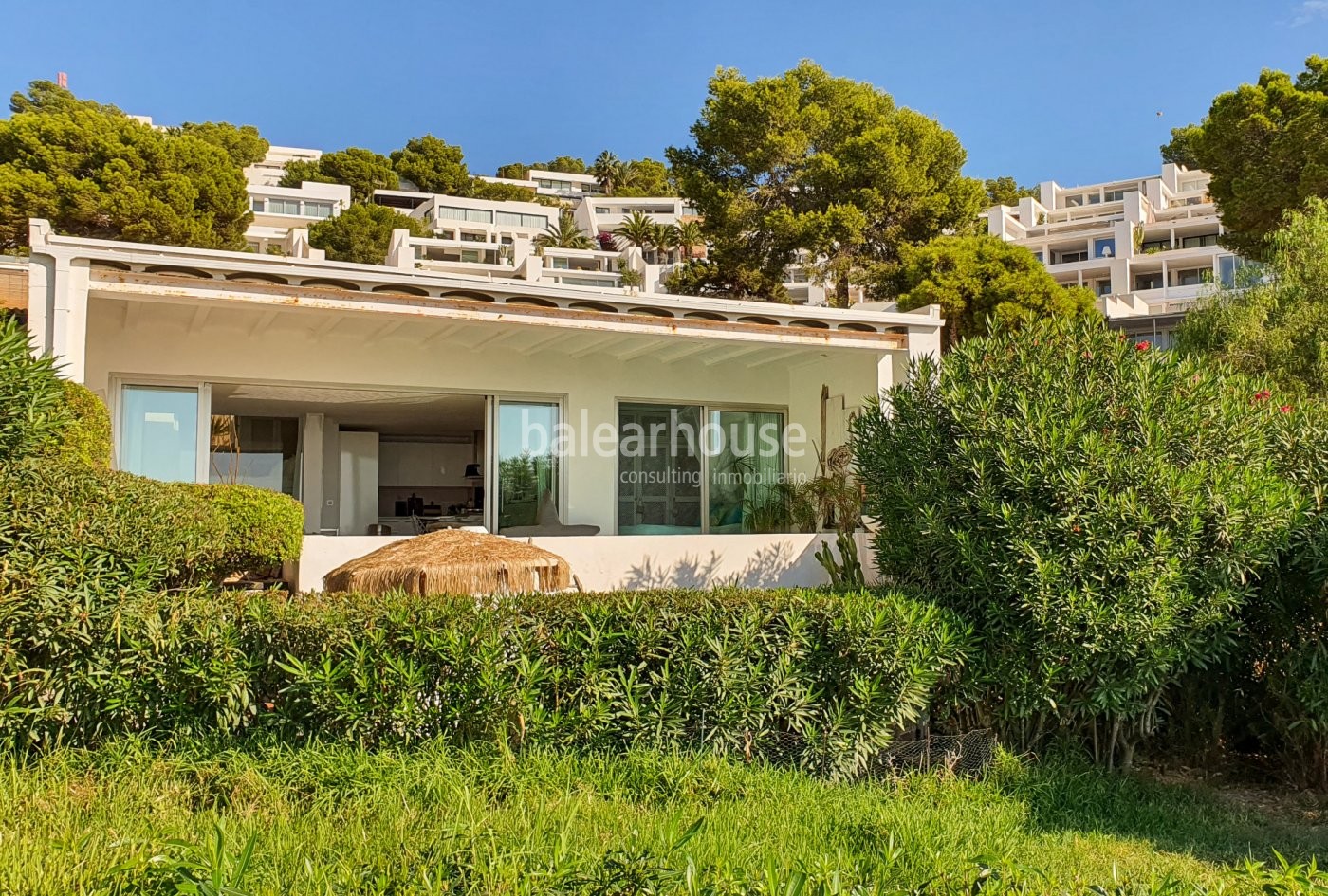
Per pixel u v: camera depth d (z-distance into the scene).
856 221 25.38
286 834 3.62
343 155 73.50
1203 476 5.67
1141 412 5.95
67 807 3.77
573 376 11.91
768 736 5.39
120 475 4.92
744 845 3.89
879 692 5.44
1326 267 12.37
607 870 3.05
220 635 4.61
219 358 10.05
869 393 11.73
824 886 3.00
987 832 4.62
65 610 4.33
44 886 2.81
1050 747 6.11
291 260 8.89
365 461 16.34
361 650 4.62
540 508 11.62
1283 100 21.00
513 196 86.19
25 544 4.27
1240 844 5.03
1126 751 6.18
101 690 4.46
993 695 6.08
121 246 8.07
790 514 12.45
